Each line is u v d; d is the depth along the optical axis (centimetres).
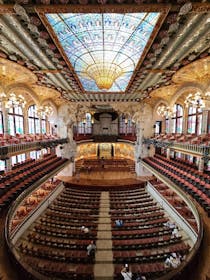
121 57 927
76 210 1487
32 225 1229
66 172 2353
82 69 1054
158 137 2014
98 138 3031
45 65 999
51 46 784
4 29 649
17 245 1000
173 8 537
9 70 1063
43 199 1483
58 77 1202
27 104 1841
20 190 1100
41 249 964
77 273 795
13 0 502
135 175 2367
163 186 1842
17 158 1767
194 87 1310
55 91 1580
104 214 1419
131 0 508
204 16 567
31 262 857
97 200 1741
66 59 910
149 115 2238
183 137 1583
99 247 988
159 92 1675
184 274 463
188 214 1214
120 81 1289
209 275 488
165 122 2255
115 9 535
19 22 608
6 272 487
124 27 662
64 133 2309
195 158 1695
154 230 1131
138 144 2341
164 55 868
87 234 1097
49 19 592
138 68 1029
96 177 2291
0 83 1174
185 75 1164
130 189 2034
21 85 1379
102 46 816
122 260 868
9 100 1170
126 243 997
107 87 1148
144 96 1802
